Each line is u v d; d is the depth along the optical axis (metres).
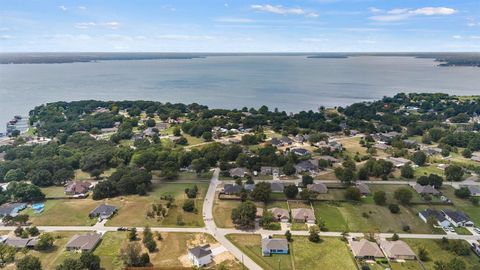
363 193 146.12
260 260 100.44
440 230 117.81
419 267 97.69
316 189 147.50
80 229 118.44
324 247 107.12
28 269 90.25
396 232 116.88
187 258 101.12
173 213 129.38
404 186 155.25
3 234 114.94
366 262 99.81
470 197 141.25
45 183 156.25
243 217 118.62
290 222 123.44
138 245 99.31
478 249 104.00
